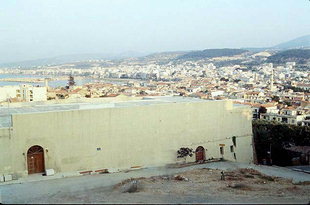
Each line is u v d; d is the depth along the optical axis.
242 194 26.11
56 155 36.69
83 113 37.84
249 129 49.28
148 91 184.50
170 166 41.88
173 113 43.12
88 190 28.11
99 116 38.69
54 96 128.88
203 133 45.25
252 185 30.95
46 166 36.16
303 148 63.97
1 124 36.34
